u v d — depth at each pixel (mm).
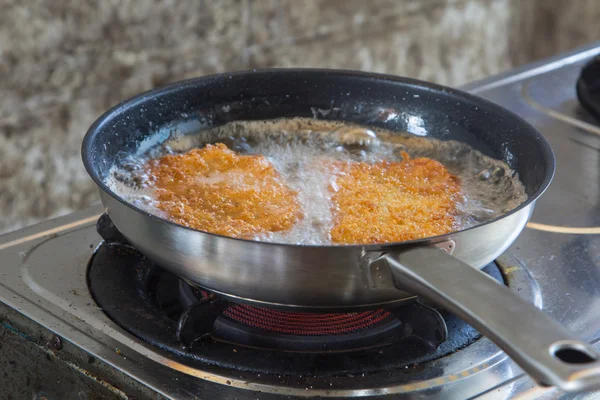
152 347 709
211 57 1523
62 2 1281
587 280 779
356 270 664
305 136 898
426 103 877
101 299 749
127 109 820
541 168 766
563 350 615
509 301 629
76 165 1410
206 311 709
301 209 797
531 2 2059
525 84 1085
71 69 1340
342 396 679
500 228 689
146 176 822
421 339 720
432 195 819
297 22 1625
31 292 751
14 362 753
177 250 683
